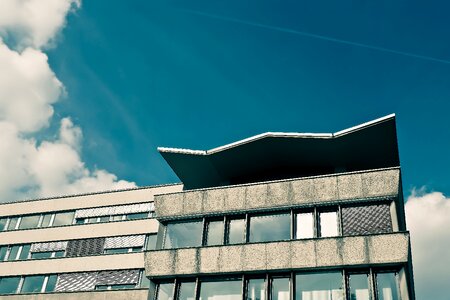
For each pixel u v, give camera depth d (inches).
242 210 773.9
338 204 723.4
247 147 812.6
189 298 729.0
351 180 729.0
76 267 1254.9
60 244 1328.7
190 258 754.2
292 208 746.2
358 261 652.7
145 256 786.2
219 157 842.8
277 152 816.9
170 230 812.0
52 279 1266.0
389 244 649.6
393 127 737.6
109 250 1259.8
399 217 709.9
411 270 788.6
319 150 797.2
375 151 786.8
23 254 1358.3
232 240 757.3
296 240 704.4
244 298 694.5
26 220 1430.9
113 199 1353.3
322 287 660.7
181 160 872.9
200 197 814.5
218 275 730.8
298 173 847.7
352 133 753.0
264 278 701.9
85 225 1332.4
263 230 746.8
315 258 678.5
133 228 1268.5
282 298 674.8
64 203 1412.4
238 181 895.1
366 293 636.1
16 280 1300.4
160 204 836.0
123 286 1175.6
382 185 706.2
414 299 819.4
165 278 762.8
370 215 696.4
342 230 699.4
